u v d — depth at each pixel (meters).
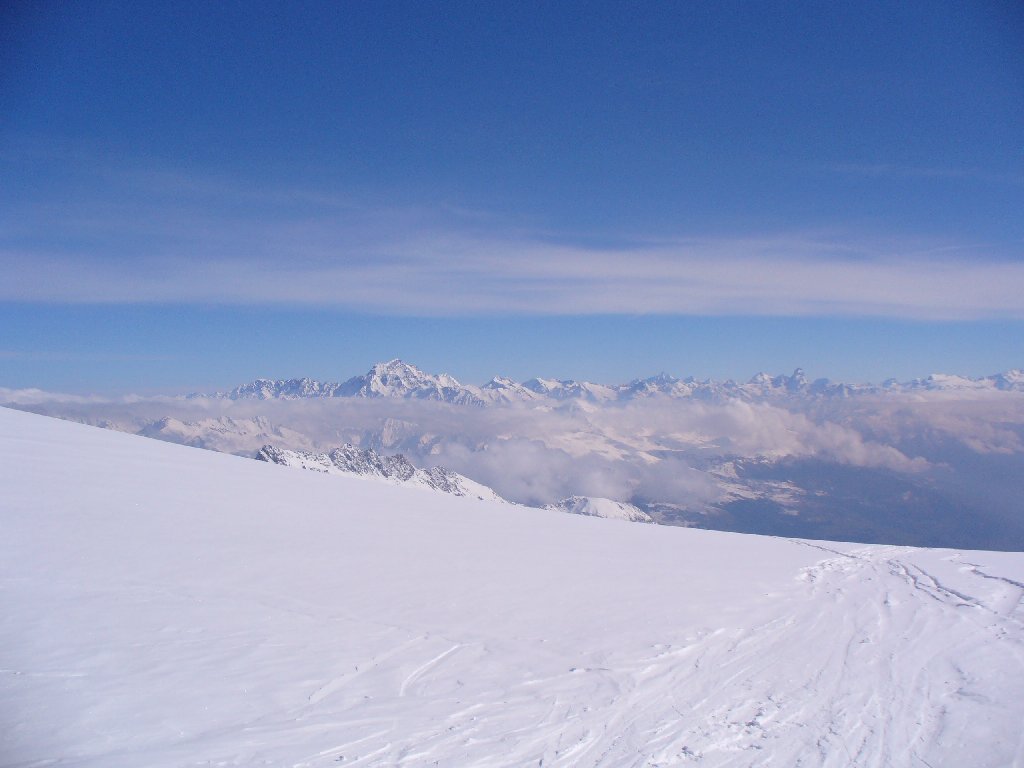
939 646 12.09
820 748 7.98
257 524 18.06
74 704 7.72
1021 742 8.03
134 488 19.50
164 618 10.67
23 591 10.99
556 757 7.61
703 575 18.61
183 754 6.94
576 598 14.84
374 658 10.24
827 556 23.73
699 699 9.54
